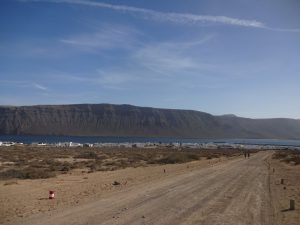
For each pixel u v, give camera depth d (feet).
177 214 54.65
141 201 65.57
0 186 89.76
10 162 176.96
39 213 53.83
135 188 85.66
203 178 112.78
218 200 69.72
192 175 123.24
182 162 216.95
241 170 150.10
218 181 104.53
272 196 78.43
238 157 282.36
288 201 72.23
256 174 132.46
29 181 102.37
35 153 266.36
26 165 161.48
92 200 66.59
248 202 68.69
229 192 81.61
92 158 231.71
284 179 115.96
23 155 236.02
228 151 419.95
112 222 47.34
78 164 173.88
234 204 65.67
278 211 61.00
